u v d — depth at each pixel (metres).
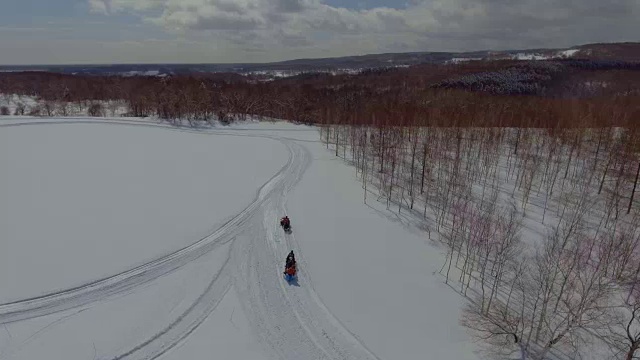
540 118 84.31
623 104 91.19
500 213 51.72
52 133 95.69
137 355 28.98
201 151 85.00
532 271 38.53
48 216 48.75
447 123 76.25
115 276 37.88
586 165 67.38
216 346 30.25
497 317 32.28
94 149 81.88
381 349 30.86
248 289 37.19
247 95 137.25
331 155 85.06
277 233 47.81
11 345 29.06
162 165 72.81
